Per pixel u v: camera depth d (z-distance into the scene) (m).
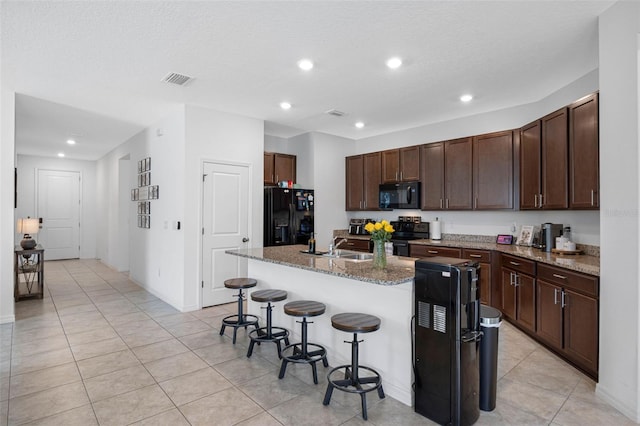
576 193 3.16
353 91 3.89
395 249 5.21
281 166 6.03
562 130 3.36
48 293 5.35
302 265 2.77
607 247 2.34
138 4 2.24
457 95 4.03
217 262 4.66
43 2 2.21
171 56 3.01
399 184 5.52
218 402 2.36
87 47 2.83
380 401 2.40
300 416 2.21
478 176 4.66
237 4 2.25
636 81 2.12
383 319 2.53
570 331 2.84
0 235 3.87
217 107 4.47
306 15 2.38
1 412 2.23
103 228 8.38
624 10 2.19
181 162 4.40
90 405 2.32
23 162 8.19
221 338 3.53
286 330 3.30
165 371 2.81
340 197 6.35
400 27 2.54
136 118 4.96
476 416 2.15
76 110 4.57
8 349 3.23
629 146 2.16
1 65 3.18
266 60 3.09
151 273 5.32
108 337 3.54
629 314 2.17
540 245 3.94
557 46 2.85
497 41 2.76
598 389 2.43
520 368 2.87
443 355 2.11
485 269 4.23
